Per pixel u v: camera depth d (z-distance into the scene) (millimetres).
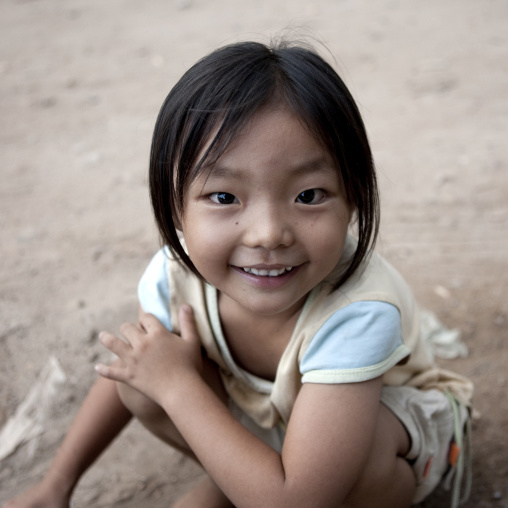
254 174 1079
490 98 3785
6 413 2002
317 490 1211
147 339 1389
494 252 2600
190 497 1559
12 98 4109
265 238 1092
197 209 1150
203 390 1345
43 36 4957
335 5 5234
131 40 4809
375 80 4047
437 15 4914
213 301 1400
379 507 1434
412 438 1440
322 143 1095
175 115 1145
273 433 1548
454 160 3244
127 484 1783
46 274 2605
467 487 1658
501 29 4602
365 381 1229
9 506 1519
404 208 2906
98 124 3793
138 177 3287
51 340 2264
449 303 2346
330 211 1145
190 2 5465
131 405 1508
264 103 1063
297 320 1325
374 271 1316
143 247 2750
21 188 3225
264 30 4734
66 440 1590
